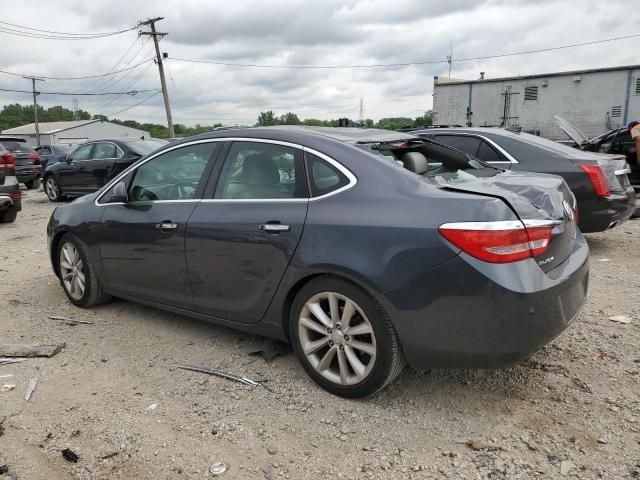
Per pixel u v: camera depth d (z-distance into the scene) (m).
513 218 2.71
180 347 4.02
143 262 4.15
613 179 6.02
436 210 2.80
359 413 3.06
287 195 3.35
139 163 4.35
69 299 5.02
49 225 5.09
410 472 2.57
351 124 4.47
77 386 3.47
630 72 29.89
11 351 3.95
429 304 2.77
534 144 6.36
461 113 36.47
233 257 3.51
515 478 2.51
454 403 3.14
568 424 2.90
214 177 3.78
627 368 3.49
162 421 3.04
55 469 2.67
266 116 24.81
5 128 103.19
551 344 3.87
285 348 3.90
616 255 6.36
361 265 2.91
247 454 2.74
